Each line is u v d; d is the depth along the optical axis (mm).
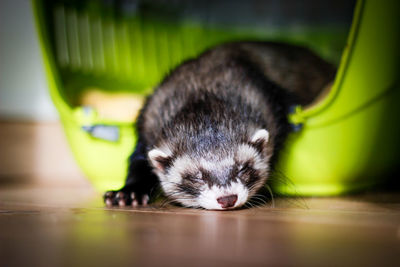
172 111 283
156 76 455
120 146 320
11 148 470
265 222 200
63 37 381
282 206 255
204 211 245
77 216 218
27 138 474
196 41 475
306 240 168
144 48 455
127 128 320
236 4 480
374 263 137
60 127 480
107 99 391
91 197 301
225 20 484
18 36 480
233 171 260
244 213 231
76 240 170
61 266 136
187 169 264
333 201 274
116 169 324
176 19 472
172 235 176
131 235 177
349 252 152
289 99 324
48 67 339
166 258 144
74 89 388
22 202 273
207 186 256
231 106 275
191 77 299
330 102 289
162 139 278
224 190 252
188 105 278
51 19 363
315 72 363
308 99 346
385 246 161
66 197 301
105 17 432
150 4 458
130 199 274
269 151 285
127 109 380
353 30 279
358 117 292
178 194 269
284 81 339
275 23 488
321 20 481
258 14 486
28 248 161
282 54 354
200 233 179
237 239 170
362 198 291
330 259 142
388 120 301
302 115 293
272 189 292
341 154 298
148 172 293
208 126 266
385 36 283
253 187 271
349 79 285
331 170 301
